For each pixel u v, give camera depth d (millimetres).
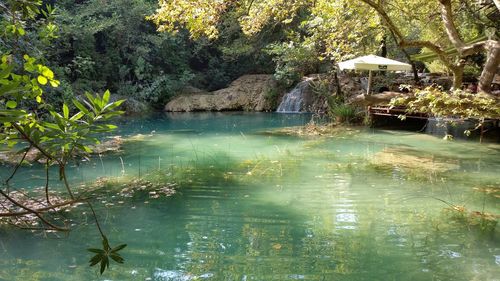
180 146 9164
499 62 5043
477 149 8641
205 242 3906
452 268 3363
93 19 15953
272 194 5449
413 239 3967
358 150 8594
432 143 9391
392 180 6156
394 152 8344
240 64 19688
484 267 3377
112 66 16922
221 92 17875
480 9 10594
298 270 3330
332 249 3744
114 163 7398
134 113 16031
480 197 5301
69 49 15406
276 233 4125
